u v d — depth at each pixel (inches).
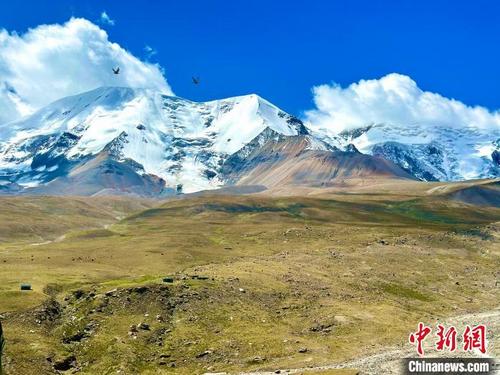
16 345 3378.4
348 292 5191.9
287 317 4362.7
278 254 7253.9
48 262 6181.1
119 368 3334.2
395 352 3412.9
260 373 3144.7
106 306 4126.5
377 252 7283.5
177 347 3676.2
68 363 3383.4
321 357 3454.7
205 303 4372.5
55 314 4013.3
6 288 4365.2
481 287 5974.4
